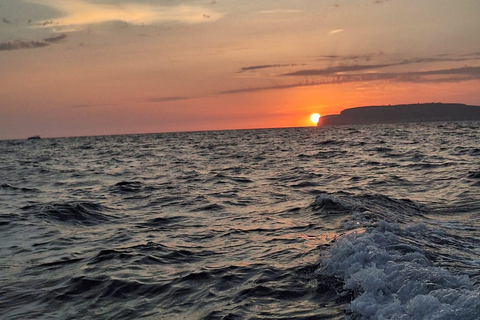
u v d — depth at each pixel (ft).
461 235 26.89
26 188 64.23
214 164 98.63
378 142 153.58
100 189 61.11
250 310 17.42
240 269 22.56
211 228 33.55
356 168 73.82
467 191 44.62
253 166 88.58
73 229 35.09
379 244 22.38
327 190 50.39
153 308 18.33
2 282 22.16
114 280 21.68
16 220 38.52
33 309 18.72
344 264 20.31
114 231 33.91
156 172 85.40
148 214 40.98
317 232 29.22
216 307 17.92
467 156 82.74
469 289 15.24
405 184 52.75
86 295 20.02
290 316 16.53
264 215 37.50
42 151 217.56
